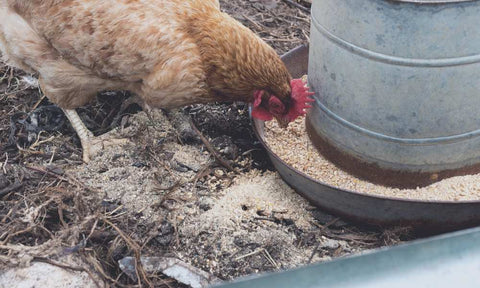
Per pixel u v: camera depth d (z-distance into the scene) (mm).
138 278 897
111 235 949
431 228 934
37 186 1011
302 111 984
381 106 901
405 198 909
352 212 945
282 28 1336
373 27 853
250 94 992
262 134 1062
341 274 428
